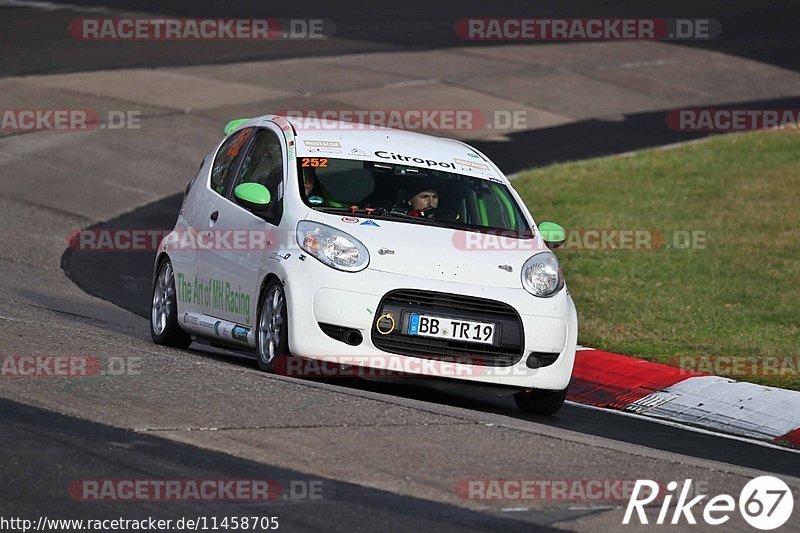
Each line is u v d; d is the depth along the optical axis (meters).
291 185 32.16
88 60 94.88
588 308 46.84
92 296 46.31
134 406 24.70
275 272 30.55
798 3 141.88
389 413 26.03
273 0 130.62
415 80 97.06
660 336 42.94
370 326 29.42
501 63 106.12
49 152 70.50
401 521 19.55
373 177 32.97
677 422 34.06
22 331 31.02
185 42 105.38
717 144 82.81
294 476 21.30
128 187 66.31
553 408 31.98
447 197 33.12
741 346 41.62
